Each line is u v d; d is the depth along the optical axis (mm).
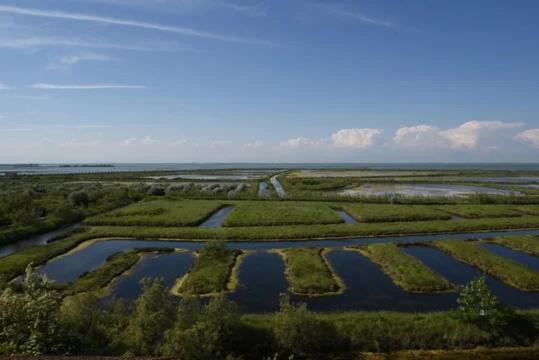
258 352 16906
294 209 56156
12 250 37312
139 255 34969
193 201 67750
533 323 18734
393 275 28281
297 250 34781
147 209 56594
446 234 41938
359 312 20547
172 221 47625
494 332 18156
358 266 30562
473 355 17078
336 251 35000
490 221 46094
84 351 15508
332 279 26797
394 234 41438
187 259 33562
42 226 45500
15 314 15602
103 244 39156
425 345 17734
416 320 19031
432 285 25516
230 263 30922
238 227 44750
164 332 16266
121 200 66688
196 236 40938
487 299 18734
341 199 66000
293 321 17219
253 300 24016
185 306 17734
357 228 42438
